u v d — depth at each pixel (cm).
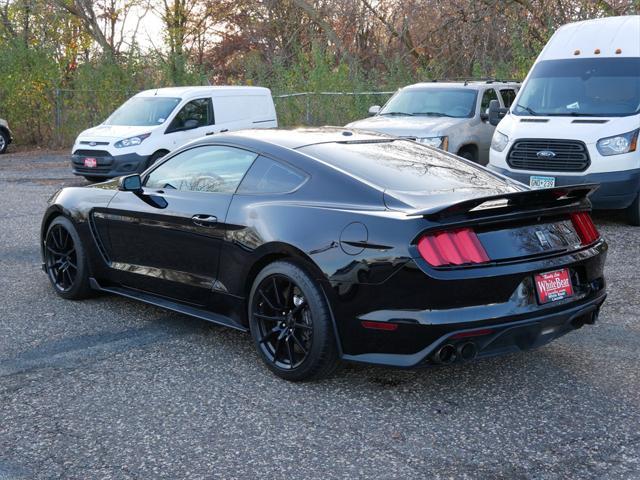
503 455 367
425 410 420
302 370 450
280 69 2244
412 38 2367
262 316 473
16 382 461
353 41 2623
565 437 387
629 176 927
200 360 499
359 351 428
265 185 489
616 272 736
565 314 434
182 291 536
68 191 645
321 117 2031
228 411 418
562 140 949
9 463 360
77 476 348
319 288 438
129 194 579
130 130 1429
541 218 441
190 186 537
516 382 460
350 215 431
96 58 2409
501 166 1004
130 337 546
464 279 401
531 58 1816
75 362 495
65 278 645
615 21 1071
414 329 404
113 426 400
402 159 498
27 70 2325
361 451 371
